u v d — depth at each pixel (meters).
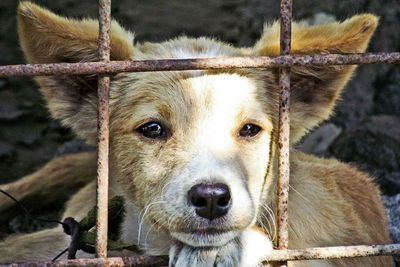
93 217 7.11
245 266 6.59
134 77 7.54
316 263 7.74
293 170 8.09
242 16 12.67
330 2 12.60
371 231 9.01
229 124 7.13
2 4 12.38
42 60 7.02
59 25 6.95
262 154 7.28
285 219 6.48
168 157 7.01
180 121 7.12
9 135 11.64
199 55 7.62
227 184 6.55
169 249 7.37
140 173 7.20
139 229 7.34
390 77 12.18
